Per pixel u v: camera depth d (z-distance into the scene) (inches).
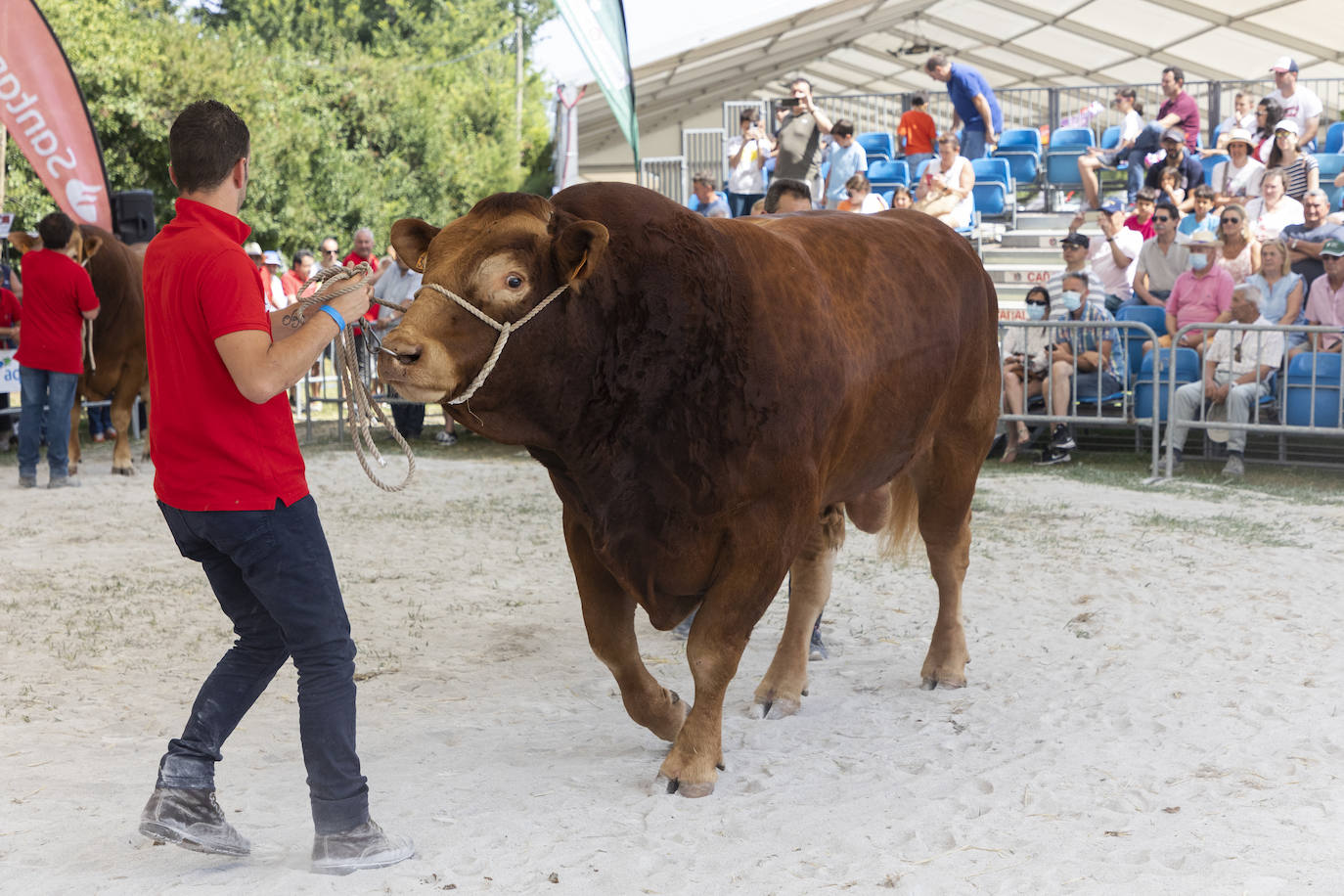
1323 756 148.9
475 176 1391.5
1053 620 222.8
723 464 133.9
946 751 156.0
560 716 175.5
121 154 933.8
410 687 190.5
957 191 568.4
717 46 617.6
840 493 164.9
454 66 1699.1
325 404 629.0
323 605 117.7
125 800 140.1
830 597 246.4
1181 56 681.6
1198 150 579.2
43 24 488.7
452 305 120.3
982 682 187.2
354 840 119.1
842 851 123.8
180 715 175.8
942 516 187.0
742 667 200.1
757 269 137.9
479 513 350.9
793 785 143.9
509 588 260.4
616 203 130.8
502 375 124.0
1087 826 128.5
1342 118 655.8
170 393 113.9
